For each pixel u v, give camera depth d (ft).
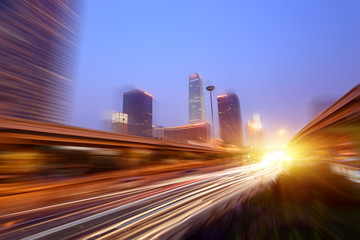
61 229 16.51
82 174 47.03
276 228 14.89
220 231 14.82
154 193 33.24
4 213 21.12
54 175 40.32
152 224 17.51
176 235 14.69
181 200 27.61
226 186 40.24
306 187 33.19
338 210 19.15
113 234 15.34
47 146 40.70
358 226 14.89
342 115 59.62
